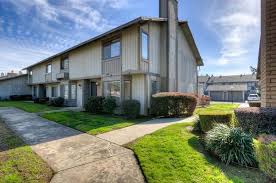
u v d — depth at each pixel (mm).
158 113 10875
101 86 14359
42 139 6211
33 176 3625
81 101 17219
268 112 4172
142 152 4703
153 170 3730
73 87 18344
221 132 4633
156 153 4562
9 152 4879
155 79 12773
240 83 47375
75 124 8531
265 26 4512
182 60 16891
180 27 16281
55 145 5562
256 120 4328
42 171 3840
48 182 3439
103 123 8727
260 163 3113
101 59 14289
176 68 14695
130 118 10570
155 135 6184
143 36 11812
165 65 13320
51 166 4094
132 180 3480
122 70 12391
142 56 11594
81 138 6305
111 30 11984
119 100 12508
